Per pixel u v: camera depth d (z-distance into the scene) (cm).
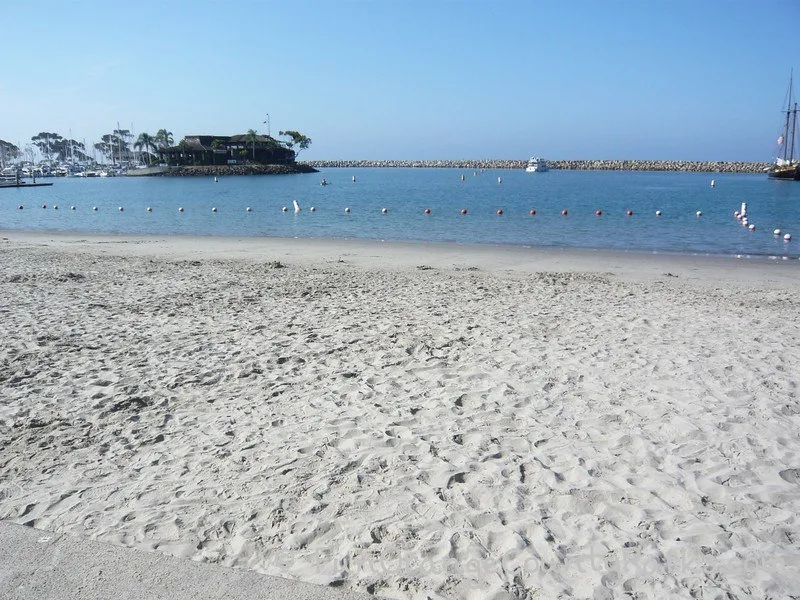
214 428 535
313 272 1473
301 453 484
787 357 730
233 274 1417
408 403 589
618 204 4106
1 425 543
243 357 738
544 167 13662
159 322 916
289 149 13600
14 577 322
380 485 430
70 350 764
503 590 320
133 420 555
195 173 11606
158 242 2217
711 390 620
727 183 7950
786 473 449
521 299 1114
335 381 654
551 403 588
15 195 5906
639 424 538
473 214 3391
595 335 840
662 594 319
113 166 15025
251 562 345
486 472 449
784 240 2253
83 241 2239
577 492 420
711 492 423
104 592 310
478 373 673
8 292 1143
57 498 416
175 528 378
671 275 1492
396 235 2480
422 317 955
